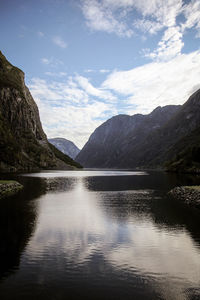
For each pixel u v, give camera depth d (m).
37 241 15.55
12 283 9.98
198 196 30.70
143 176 106.62
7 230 18.08
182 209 27.58
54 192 44.28
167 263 12.19
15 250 13.85
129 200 34.88
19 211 25.59
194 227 19.33
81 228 18.94
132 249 14.23
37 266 11.69
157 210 26.94
